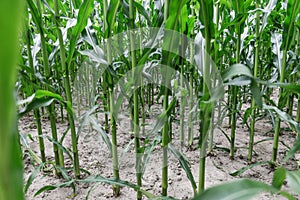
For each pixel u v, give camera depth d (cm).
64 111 331
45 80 156
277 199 156
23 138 185
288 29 150
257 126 279
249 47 263
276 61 190
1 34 18
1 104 21
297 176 57
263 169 196
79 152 225
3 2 17
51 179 185
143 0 247
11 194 25
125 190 173
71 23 154
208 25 96
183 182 181
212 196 46
